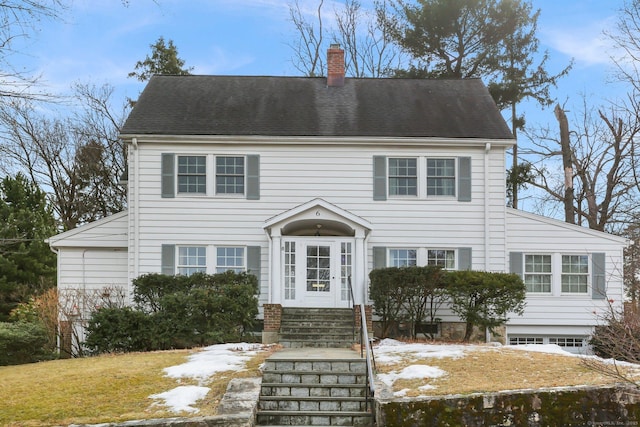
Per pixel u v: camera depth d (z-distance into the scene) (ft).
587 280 68.59
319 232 66.03
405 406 33.83
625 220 96.53
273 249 62.03
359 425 36.45
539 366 42.57
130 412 33.91
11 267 86.02
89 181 122.93
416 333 64.95
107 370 43.06
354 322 59.00
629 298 74.64
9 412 34.24
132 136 65.92
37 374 43.45
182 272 66.18
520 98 105.91
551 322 67.97
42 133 117.19
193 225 66.39
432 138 66.90
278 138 66.64
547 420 34.14
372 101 74.33
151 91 74.23
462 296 58.75
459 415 33.78
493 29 105.19
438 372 40.98
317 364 42.09
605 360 45.62
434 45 107.96
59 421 32.40
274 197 67.00
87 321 59.21
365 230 63.31
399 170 67.97
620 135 94.89
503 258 67.05
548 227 68.80
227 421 31.99
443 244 67.05
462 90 77.36
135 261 65.51
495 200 67.72
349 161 67.51
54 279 91.40
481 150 68.13
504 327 66.44
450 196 67.67
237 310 57.41
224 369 42.27
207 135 66.28
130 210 66.08
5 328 54.13
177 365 43.91
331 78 77.56
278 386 39.78
